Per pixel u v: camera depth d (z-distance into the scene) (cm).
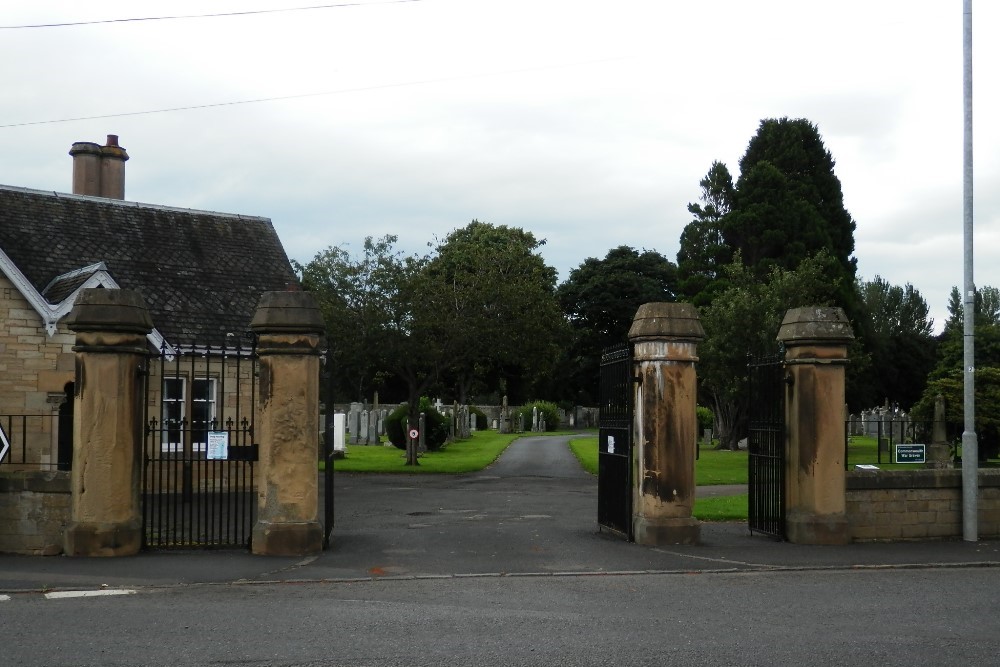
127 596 1021
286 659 748
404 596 1017
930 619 902
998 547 1373
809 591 1049
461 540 1422
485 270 3366
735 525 1644
